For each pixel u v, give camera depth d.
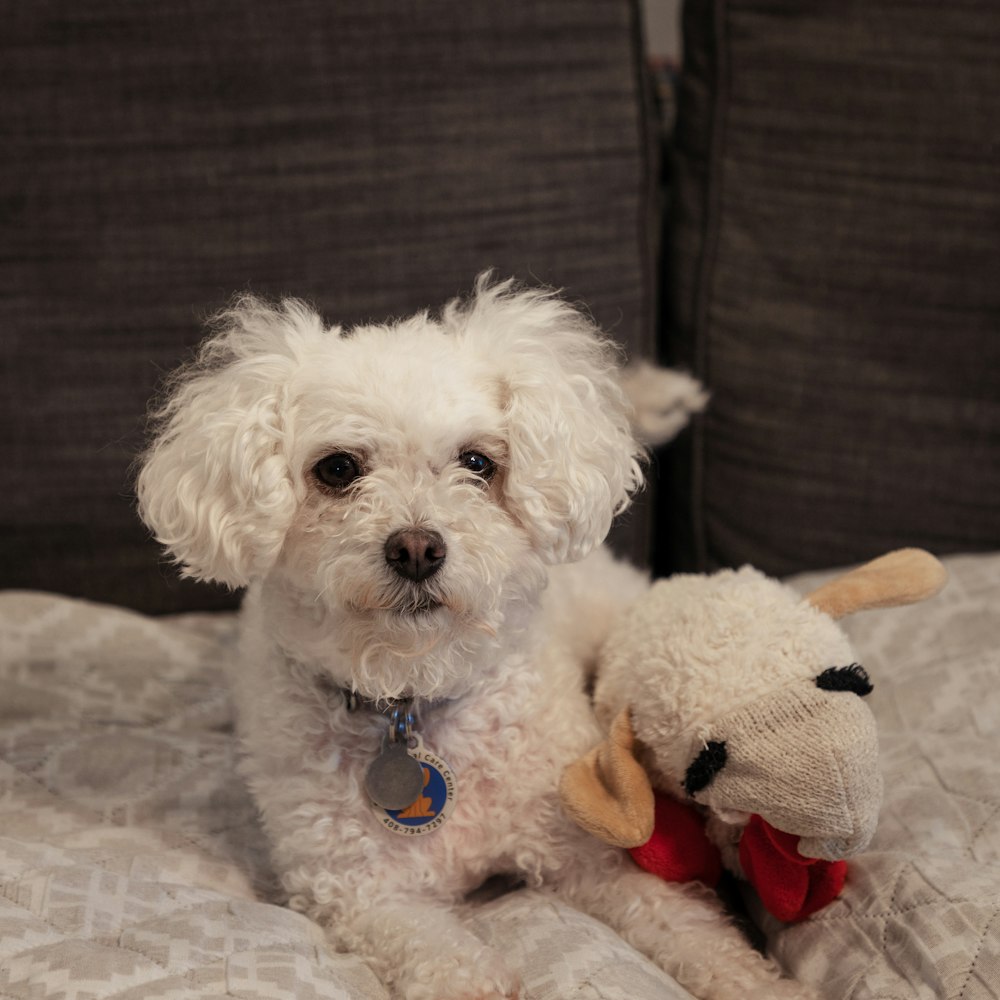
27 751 1.34
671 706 1.01
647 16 2.39
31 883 0.96
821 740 0.93
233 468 1.03
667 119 1.92
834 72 1.54
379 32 1.55
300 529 1.06
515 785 1.11
